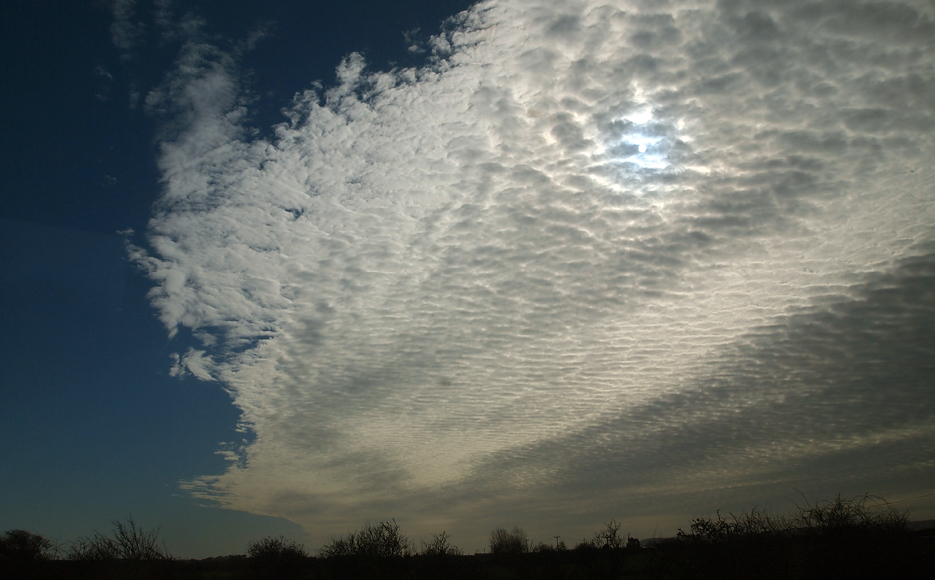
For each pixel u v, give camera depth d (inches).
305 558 1267.2
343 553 1123.9
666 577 781.9
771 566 655.1
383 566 1100.5
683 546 747.4
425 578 1122.0
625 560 1147.9
